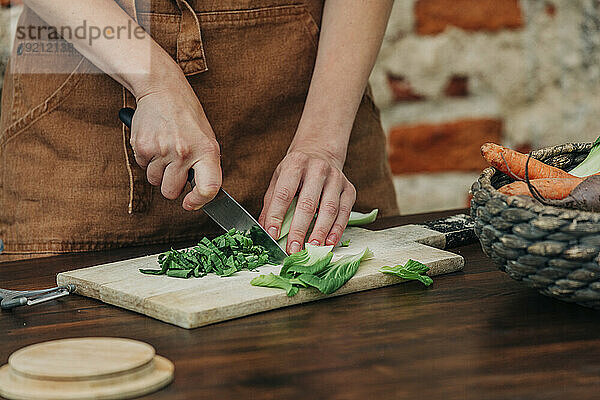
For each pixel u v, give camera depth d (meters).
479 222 1.00
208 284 1.05
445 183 1.71
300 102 1.35
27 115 1.27
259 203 1.35
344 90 1.26
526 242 0.95
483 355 0.92
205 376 0.90
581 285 0.95
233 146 1.33
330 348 0.94
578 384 0.88
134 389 0.87
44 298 1.05
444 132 1.70
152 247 1.23
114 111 1.26
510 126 1.72
